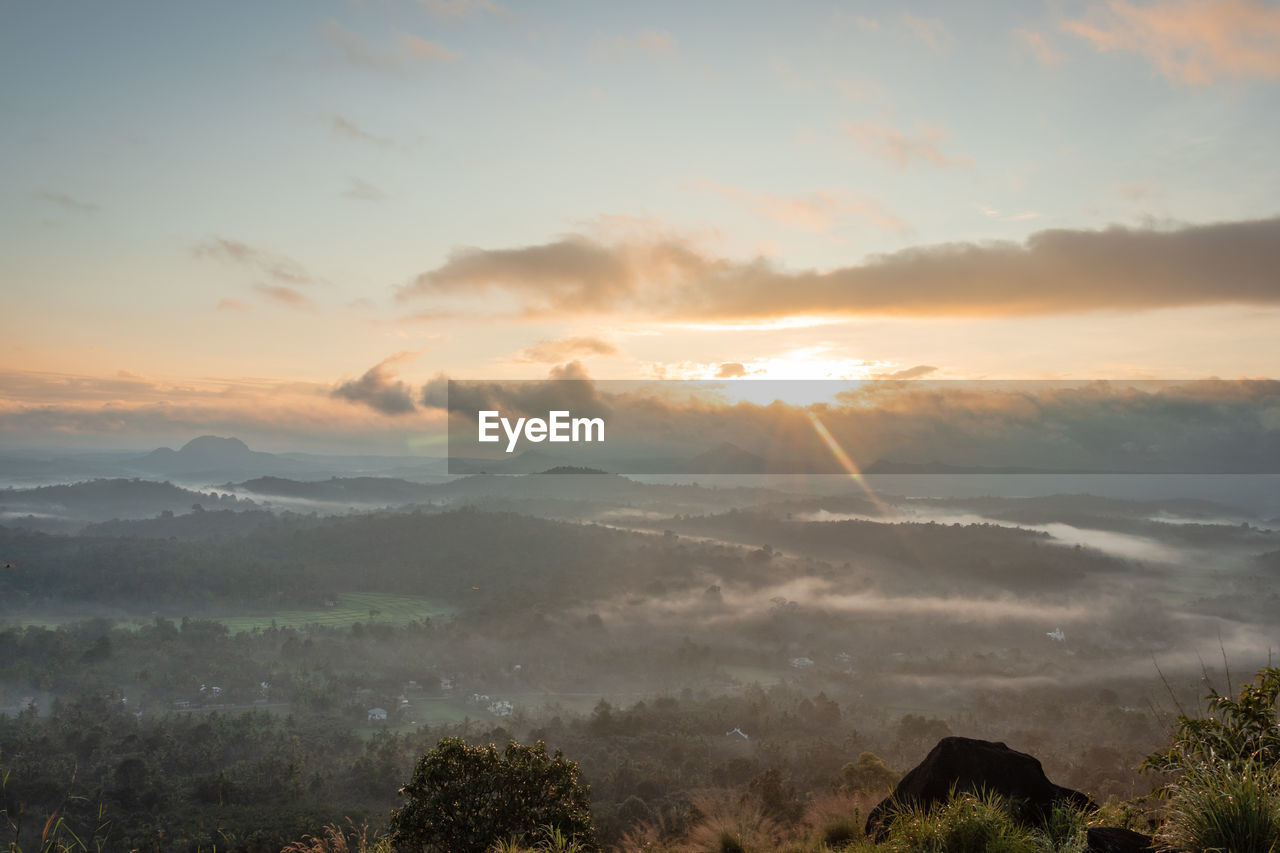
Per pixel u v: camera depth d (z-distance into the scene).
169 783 61.81
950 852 5.77
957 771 6.85
